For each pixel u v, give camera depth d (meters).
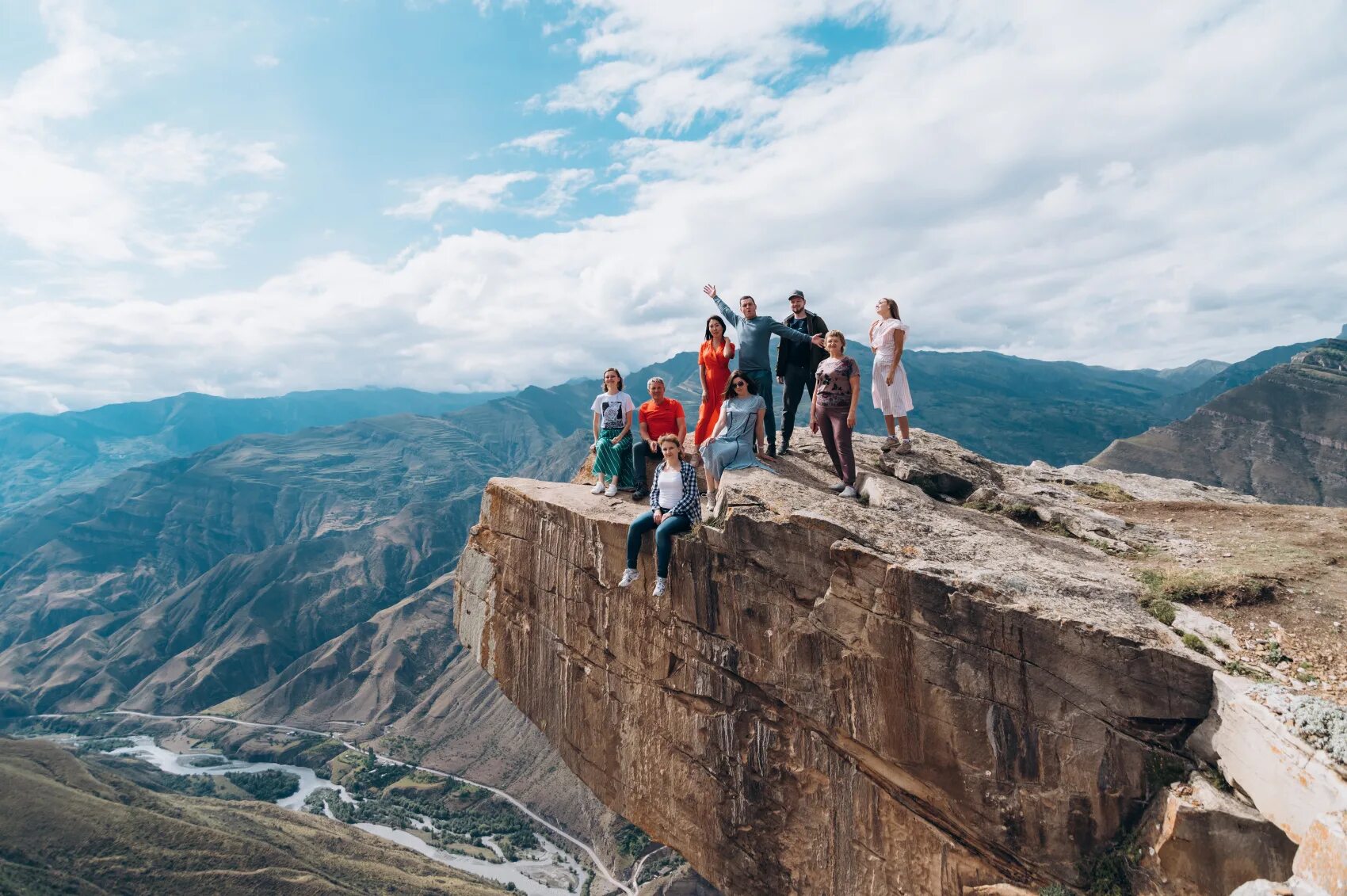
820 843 13.94
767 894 14.76
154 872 106.75
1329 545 14.13
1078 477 25.27
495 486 20.97
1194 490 24.53
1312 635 10.92
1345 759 8.48
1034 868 11.55
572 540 17.89
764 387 18.03
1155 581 12.91
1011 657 11.61
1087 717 11.15
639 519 15.77
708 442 16.27
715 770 15.30
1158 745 10.88
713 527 14.97
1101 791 11.06
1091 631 11.09
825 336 17.45
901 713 12.56
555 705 18.80
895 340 18.11
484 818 177.62
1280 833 9.33
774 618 14.17
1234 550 14.37
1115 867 10.83
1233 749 10.03
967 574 12.27
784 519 14.04
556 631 18.58
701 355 18.58
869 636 12.89
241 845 116.69
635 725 16.75
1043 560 13.50
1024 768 11.55
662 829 16.44
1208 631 11.53
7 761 132.88
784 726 14.34
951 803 12.23
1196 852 9.88
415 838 166.12
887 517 14.46
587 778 18.08
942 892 12.35
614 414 18.66
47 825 111.38
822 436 15.88
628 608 16.64
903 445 18.48
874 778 13.22
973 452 20.81
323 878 112.62
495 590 20.64
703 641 15.25
